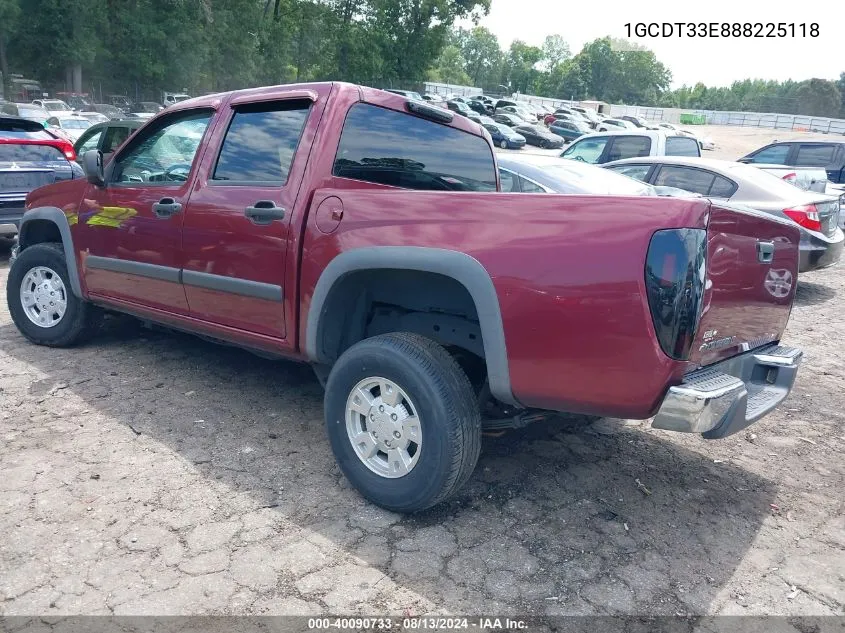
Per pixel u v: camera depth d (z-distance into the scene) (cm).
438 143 418
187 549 283
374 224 312
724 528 321
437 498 296
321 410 431
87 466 347
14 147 771
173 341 554
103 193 453
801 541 313
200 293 396
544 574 277
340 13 5919
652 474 372
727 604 265
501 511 324
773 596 271
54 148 812
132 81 5172
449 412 287
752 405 298
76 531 291
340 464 328
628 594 268
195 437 386
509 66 14375
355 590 262
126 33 4847
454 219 290
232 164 385
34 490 321
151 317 442
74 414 407
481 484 350
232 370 495
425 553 287
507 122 4494
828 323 741
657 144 1068
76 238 477
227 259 374
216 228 377
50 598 251
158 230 412
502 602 259
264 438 388
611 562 288
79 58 4628
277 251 348
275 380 479
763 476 378
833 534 320
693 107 14700
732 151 4916
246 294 367
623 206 253
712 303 265
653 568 286
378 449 316
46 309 518
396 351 299
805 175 1027
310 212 337
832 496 358
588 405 267
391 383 304
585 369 261
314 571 272
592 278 254
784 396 316
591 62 13562
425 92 6562
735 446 418
